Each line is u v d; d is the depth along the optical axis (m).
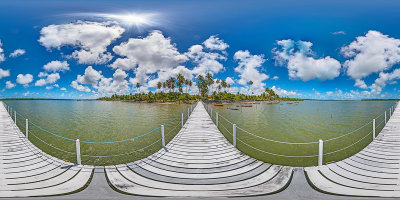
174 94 97.25
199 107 40.47
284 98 178.12
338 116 33.41
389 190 5.01
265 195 4.75
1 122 17.97
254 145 12.51
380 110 48.34
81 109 52.31
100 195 4.75
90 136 15.66
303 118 30.38
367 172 6.17
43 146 11.71
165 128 19.31
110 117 30.75
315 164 9.09
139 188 5.15
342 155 10.50
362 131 18.28
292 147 12.06
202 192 4.93
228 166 6.77
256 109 53.41
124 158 9.70
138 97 120.81
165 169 6.47
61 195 4.75
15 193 4.84
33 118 27.95
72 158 9.59
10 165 6.76
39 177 5.80
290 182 5.48
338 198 4.59
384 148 9.09
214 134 12.30
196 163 7.06
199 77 96.12
